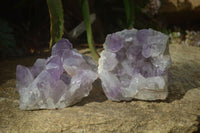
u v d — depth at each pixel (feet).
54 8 2.39
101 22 3.65
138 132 1.97
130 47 2.16
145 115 2.04
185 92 2.24
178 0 3.89
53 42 2.42
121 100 2.16
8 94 2.24
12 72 2.55
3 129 1.98
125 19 3.96
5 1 3.62
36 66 2.24
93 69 2.22
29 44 3.31
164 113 2.06
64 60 2.15
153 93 2.12
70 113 2.05
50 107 2.10
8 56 2.96
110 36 2.15
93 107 2.10
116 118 2.01
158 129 1.98
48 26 3.71
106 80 2.13
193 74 2.46
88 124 1.99
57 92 2.10
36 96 2.09
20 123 2.01
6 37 2.95
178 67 2.57
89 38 2.49
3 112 2.09
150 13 3.96
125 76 2.18
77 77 2.12
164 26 4.06
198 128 1.99
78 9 3.63
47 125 1.99
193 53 2.88
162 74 2.15
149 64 2.17
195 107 2.10
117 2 4.32
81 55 2.20
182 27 4.19
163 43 2.14
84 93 2.13
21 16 3.78
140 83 2.11
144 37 2.14
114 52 2.16
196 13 3.90
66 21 3.74
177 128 1.98
